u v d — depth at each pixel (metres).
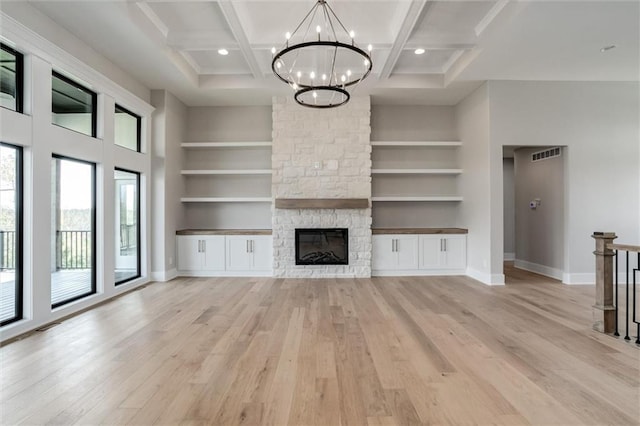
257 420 1.83
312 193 5.70
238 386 2.17
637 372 2.35
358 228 5.73
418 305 4.01
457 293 4.59
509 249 7.69
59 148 3.46
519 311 3.77
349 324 3.34
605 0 3.08
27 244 3.13
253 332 3.12
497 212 5.09
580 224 5.16
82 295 4.00
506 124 5.09
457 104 6.23
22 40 2.98
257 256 5.77
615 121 5.18
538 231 5.97
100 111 4.15
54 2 3.10
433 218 6.41
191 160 6.32
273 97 5.71
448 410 1.92
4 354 2.63
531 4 3.16
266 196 6.33
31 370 2.37
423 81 5.38
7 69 3.01
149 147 5.27
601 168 5.18
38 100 3.20
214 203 6.32
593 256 5.16
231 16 3.40
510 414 1.88
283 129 5.71
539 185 5.93
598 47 4.03
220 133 6.30
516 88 5.10
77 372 2.34
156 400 2.01
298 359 2.56
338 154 5.71
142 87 5.10
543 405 1.96
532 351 2.70
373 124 6.38
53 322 3.38
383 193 6.36
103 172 4.18
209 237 5.78
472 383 2.21
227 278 5.61
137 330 3.17
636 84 5.18
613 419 1.83
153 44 3.90
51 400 2.00
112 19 3.39
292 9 3.56
